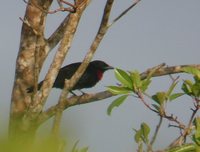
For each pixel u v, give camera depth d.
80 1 7.13
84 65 6.70
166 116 4.90
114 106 4.91
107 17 6.91
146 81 5.07
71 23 7.18
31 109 6.88
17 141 2.07
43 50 10.11
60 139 2.26
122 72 5.06
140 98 5.02
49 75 7.19
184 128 4.82
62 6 7.18
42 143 2.12
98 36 6.99
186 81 5.12
